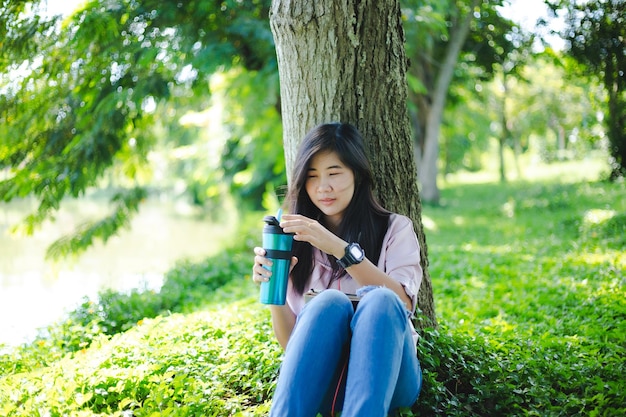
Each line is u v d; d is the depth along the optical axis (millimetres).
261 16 7945
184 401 2871
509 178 33812
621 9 6227
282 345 2863
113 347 3770
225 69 7539
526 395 2955
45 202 7219
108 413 2855
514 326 4355
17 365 4211
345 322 2432
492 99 28219
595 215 10789
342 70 3271
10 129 6660
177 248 17531
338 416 2430
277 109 11453
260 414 2822
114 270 12781
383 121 3359
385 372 2232
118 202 8469
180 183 25172
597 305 4957
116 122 7203
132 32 6570
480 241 10672
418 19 9211
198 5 6797
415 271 2818
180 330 4129
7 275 12117
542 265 7133
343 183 2838
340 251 2617
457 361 3213
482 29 12664
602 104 8383
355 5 3197
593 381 3055
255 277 2727
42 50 6055
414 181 3533
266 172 18234
